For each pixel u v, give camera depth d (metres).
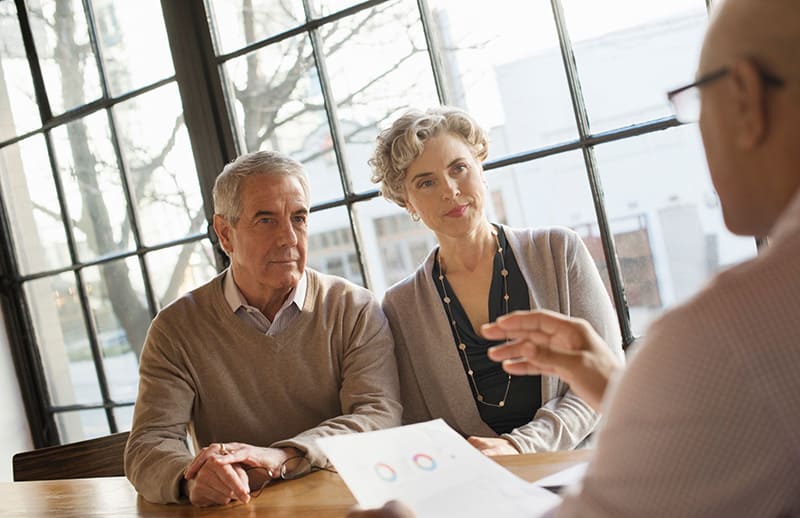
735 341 0.58
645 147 1.91
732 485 0.58
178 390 1.72
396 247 3.91
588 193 1.99
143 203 2.69
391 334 1.84
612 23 1.91
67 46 2.78
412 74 2.16
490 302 1.79
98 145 2.75
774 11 0.61
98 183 2.78
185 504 1.40
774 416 0.57
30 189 2.96
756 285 0.59
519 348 1.01
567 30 1.96
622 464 0.63
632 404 0.62
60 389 3.00
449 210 1.75
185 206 2.59
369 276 2.33
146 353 1.76
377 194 2.25
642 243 1.97
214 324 1.77
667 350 0.61
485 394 1.79
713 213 1.93
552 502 0.96
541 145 2.05
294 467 1.42
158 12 2.54
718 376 0.58
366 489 1.00
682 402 0.59
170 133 2.59
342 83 2.27
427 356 1.83
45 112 2.86
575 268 1.76
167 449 1.55
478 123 1.80
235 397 1.75
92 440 2.09
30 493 1.69
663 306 1.97
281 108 2.37
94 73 2.73
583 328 0.99
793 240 0.59
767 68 0.62
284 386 1.76
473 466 1.06
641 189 1.94
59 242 2.92
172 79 2.52
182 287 2.64
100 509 1.47
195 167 2.54
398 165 1.78
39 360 3.02
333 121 2.29
